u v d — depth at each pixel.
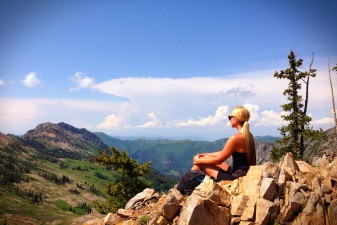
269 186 2.83
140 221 3.26
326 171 3.14
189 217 2.69
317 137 15.81
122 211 3.65
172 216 3.01
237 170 3.20
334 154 4.19
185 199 3.22
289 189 2.83
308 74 17.67
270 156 17.19
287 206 2.74
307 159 15.47
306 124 16.62
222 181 3.21
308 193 2.76
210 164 3.23
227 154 3.13
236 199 2.89
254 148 3.17
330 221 2.54
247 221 2.72
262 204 2.75
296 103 17.34
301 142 16.62
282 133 17.12
